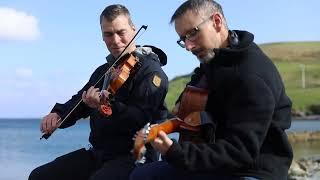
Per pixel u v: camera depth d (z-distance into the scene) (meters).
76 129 119.81
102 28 6.60
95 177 6.09
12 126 172.25
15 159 38.50
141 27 6.57
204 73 5.09
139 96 6.26
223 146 4.59
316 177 24.95
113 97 6.25
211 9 4.83
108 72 6.52
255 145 4.57
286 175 4.82
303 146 52.50
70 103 6.83
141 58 6.43
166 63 6.72
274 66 4.85
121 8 6.58
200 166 4.58
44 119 6.75
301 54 185.50
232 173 4.78
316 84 155.88
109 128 6.33
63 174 6.54
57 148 51.19
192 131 4.82
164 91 6.39
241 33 4.93
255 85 4.63
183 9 4.84
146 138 4.58
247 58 4.73
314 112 137.38
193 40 4.82
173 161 4.60
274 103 4.67
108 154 6.36
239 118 4.64
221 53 4.76
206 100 4.87
